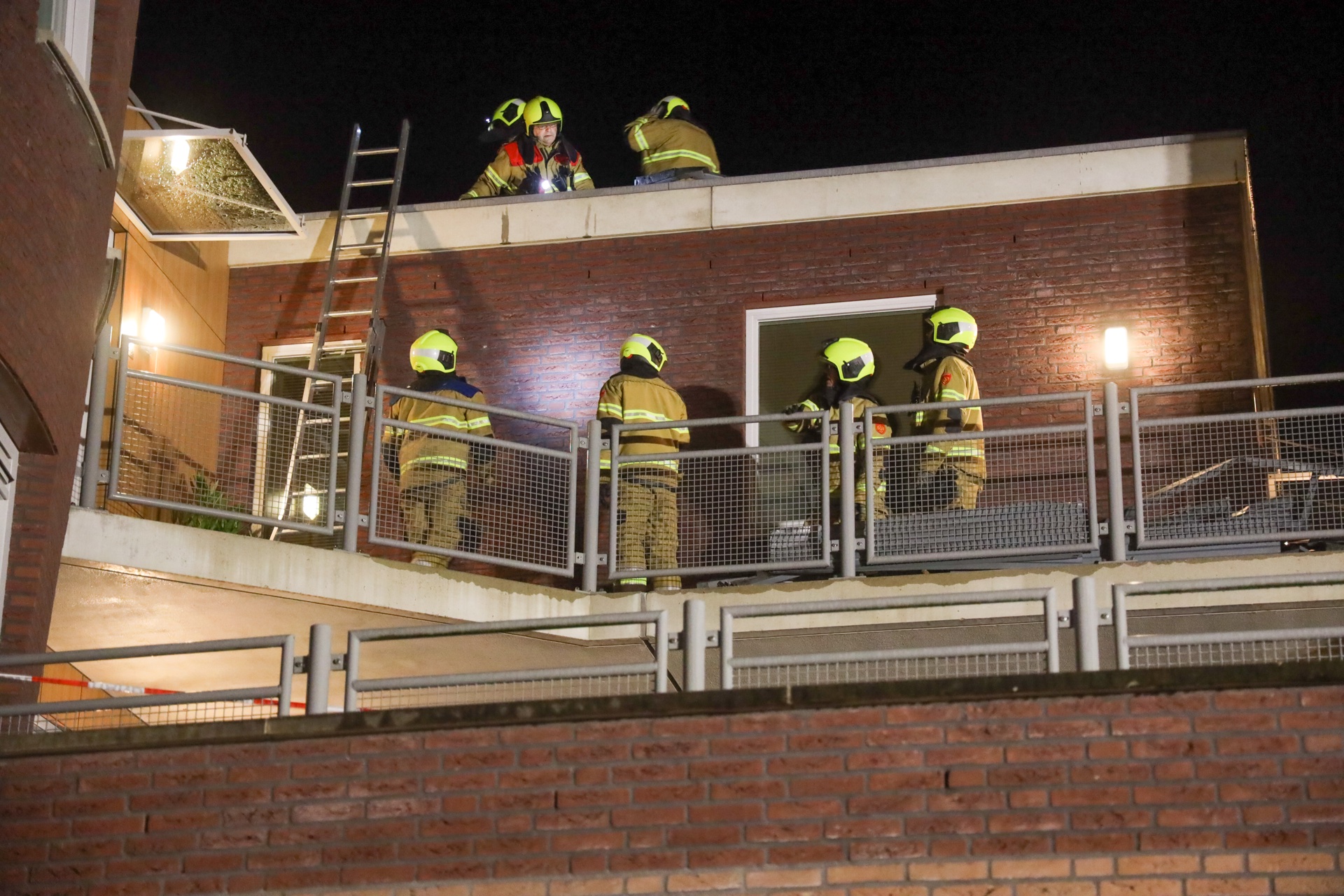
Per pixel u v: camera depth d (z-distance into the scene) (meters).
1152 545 15.15
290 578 15.31
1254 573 14.76
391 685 12.05
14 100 12.57
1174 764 10.89
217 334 20.17
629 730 11.52
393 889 11.38
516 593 16.06
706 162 20.64
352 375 19.92
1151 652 15.04
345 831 11.56
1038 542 15.33
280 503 17.23
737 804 11.23
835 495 16.42
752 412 19.06
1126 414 17.70
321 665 12.23
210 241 19.73
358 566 15.59
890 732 11.25
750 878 11.07
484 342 19.83
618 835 11.29
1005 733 11.12
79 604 15.65
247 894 11.50
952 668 15.32
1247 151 18.81
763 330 19.36
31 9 12.82
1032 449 17.62
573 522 16.34
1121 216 18.86
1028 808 10.95
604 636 15.95
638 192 19.95
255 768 11.81
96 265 14.54
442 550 16.09
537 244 20.05
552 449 18.09
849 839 11.06
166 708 18.00
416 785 11.60
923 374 17.45
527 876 11.29
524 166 20.97
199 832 11.70
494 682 11.98
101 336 15.32
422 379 17.44
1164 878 10.70
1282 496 15.15
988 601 11.86
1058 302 18.70
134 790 11.85
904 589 15.27
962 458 16.06
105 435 16.50
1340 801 10.68
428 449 16.70
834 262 19.33
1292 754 10.81
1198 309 18.45
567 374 19.58
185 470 16.77
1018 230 19.02
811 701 11.35
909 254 19.17
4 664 12.12
